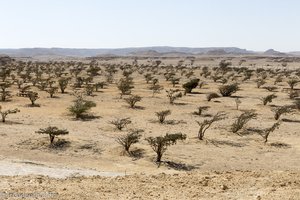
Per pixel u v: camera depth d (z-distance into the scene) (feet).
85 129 114.01
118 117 135.33
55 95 187.62
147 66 521.24
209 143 101.19
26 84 246.27
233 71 446.19
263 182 44.11
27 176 48.34
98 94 196.85
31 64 554.05
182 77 340.59
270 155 91.25
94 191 40.91
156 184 44.29
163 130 116.37
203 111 152.46
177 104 169.37
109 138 102.94
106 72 400.88
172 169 77.20
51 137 94.63
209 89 237.04
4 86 185.06
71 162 79.66
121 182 45.21
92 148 91.66
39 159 80.79
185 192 40.78
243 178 46.60
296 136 113.19
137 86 249.55
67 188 41.83
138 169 75.97
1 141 94.12
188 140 103.40
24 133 103.71
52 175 53.67
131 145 94.48
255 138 108.58
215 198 38.50
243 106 168.35
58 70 382.01
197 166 80.38
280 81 289.94
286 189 40.75
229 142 103.09
